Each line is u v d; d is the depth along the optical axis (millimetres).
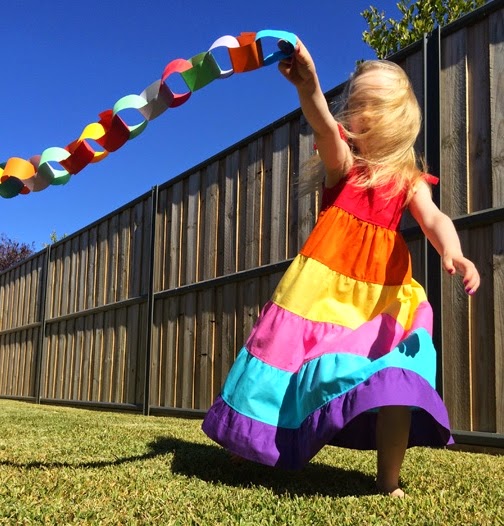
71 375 7273
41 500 1497
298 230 4184
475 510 1459
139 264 6180
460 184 3195
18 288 9203
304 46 1533
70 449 2475
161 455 2299
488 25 3164
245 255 4699
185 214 5547
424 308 1792
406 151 1916
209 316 5008
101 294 6840
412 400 1540
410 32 5379
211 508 1437
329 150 1823
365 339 1728
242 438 1747
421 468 2146
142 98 1500
